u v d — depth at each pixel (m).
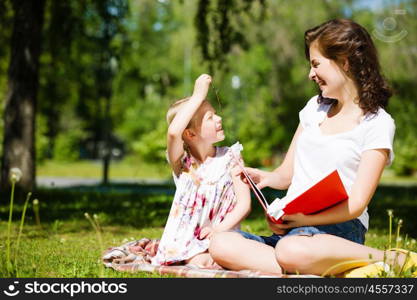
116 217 11.58
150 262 6.48
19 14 17.09
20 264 6.04
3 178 16.86
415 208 15.15
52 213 12.09
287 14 37.72
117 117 67.38
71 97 35.12
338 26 5.27
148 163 35.38
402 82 32.38
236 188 6.18
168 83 62.59
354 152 5.25
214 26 20.17
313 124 5.60
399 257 5.18
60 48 20.97
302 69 41.19
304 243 5.02
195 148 6.37
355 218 5.30
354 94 5.33
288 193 5.55
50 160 67.00
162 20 54.88
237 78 42.72
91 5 21.61
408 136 43.19
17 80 17.00
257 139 45.53
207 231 6.20
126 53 32.34
